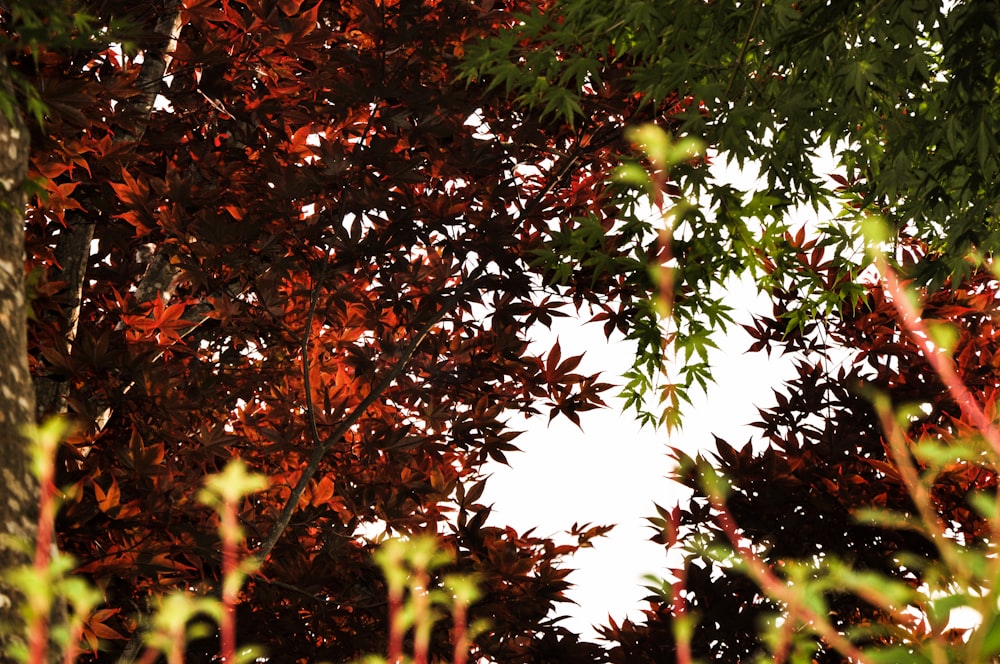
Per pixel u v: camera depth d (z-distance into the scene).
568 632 6.95
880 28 5.60
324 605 6.54
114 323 6.58
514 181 7.24
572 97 5.93
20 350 2.97
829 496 6.65
